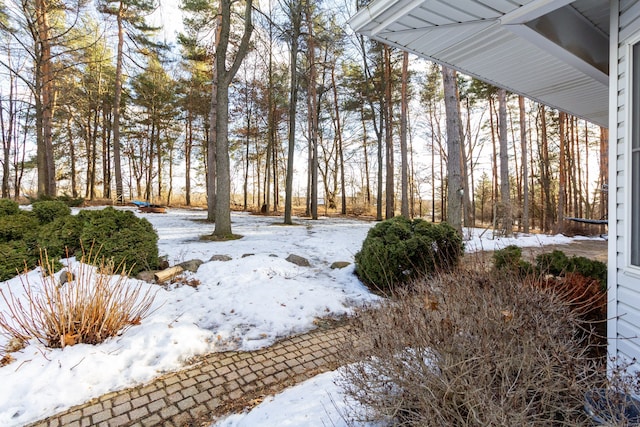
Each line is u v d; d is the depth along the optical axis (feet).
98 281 8.91
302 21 35.24
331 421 5.60
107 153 65.98
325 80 53.11
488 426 4.11
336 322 10.87
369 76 45.47
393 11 6.97
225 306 11.19
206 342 9.02
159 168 71.31
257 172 73.61
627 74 6.24
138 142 67.31
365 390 5.15
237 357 8.46
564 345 5.13
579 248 27.58
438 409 4.48
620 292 6.42
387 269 13.04
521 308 5.94
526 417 4.17
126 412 6.27
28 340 7.87
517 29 7.02
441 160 65.62
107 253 12.68
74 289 9.20
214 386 7.20
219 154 24.41
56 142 58.29
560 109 14.42
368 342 5.79
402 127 41.93
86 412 6.22
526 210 40.37
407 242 13.28
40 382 6.66
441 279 7.38
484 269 7.79
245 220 40.63
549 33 7.28
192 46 37.99
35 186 70.59
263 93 54.03
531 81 11.13
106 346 8.18
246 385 7.27
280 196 91.35
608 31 8.35
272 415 6.03
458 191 23.06
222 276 13.91
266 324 10.26
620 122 6.45
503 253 10.37
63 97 38.96
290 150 37.55
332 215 59.41
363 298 12.69
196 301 11.51
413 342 5.20
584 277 9.30
